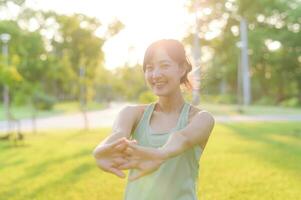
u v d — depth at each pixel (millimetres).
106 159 1980
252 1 55469
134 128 2355
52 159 12148
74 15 23344
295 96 64812
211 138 17000
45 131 21828
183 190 2275
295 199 7363
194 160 2295
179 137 2076
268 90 69688
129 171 2400
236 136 17812
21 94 20703
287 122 25891
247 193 7766
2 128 24797
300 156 12125
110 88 89000
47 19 32719
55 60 25781
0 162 11781
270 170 9953
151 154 1960
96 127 24188
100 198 7691
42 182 9016
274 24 55000
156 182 2268
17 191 8234
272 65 58781
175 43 2301
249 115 35188
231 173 9609
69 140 17281
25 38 45781
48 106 47375
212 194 7711
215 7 54219
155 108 2377
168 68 2264
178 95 2348
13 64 20062
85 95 23797
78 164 11180
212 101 65688
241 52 60594
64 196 7836
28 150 14297
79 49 23688
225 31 62281
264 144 15016
